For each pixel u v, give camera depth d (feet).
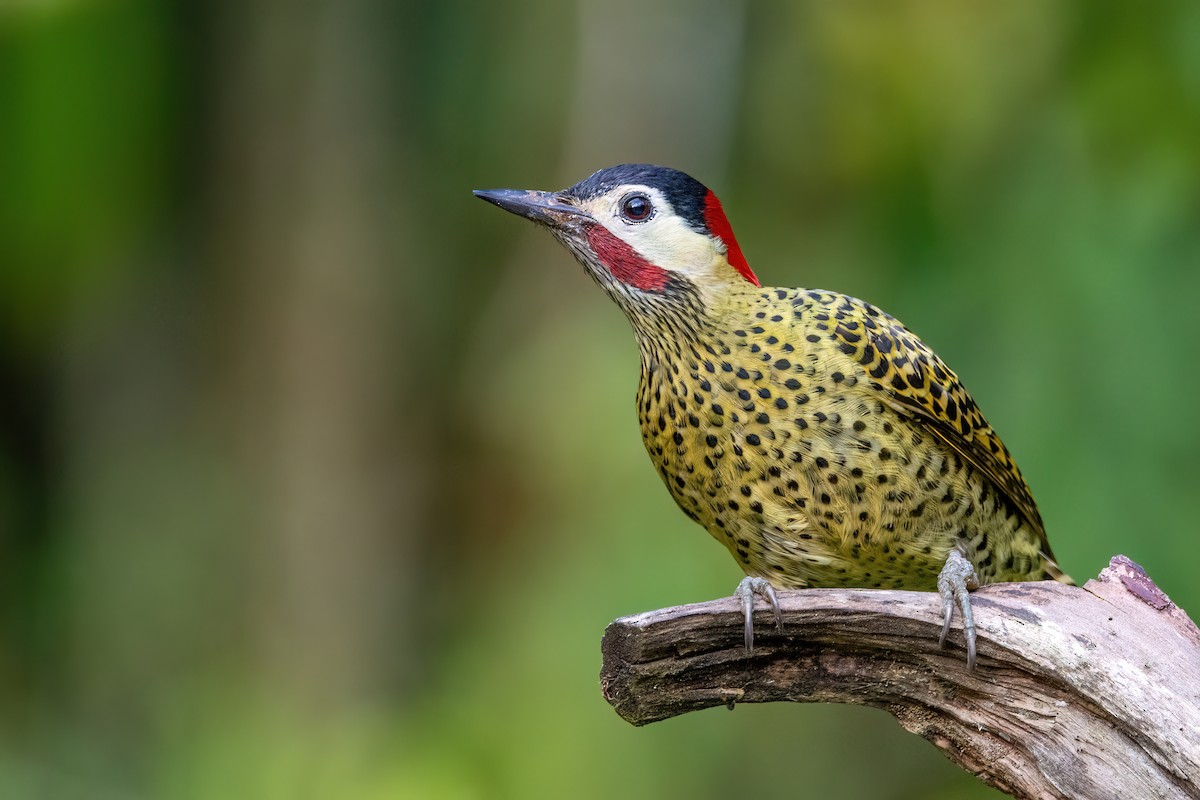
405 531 48.65
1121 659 20.63
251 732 42.22
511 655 37.27
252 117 48.78
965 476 26.71
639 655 22.13
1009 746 21.67
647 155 43.45
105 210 43.19
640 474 36.94
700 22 43.34
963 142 38.01
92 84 41.45
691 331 25.98
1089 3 36.78
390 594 48.37
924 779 39.68
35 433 51.08
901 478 25.82
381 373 49.16
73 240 43.47
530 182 47.80
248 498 48.83
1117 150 35.99
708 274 26.27
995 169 37.42
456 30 48.32
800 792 38.24
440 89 48.78
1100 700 20.62
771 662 22.39
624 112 43.55
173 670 46.47
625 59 43.60
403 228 49.42
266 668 46.73
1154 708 20.29
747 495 25.98
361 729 40.34
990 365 35.50
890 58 39.01
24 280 44.86
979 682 21.61
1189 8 35.76
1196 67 35.50
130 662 46.70
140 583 47.98
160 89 43.45
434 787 36.99
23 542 49.98
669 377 26.32
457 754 37.42
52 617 48.24
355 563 48.32
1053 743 21.13
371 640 47.80
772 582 27.48
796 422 25.38
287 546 48.24
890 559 26.45
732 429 25.63
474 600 44.14
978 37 38.52
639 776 36.70
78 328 48.96
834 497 25.66
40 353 49.52
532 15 47.55
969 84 38.34
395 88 49.14
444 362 49.47
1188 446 33.96
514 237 48.26
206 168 49.08
